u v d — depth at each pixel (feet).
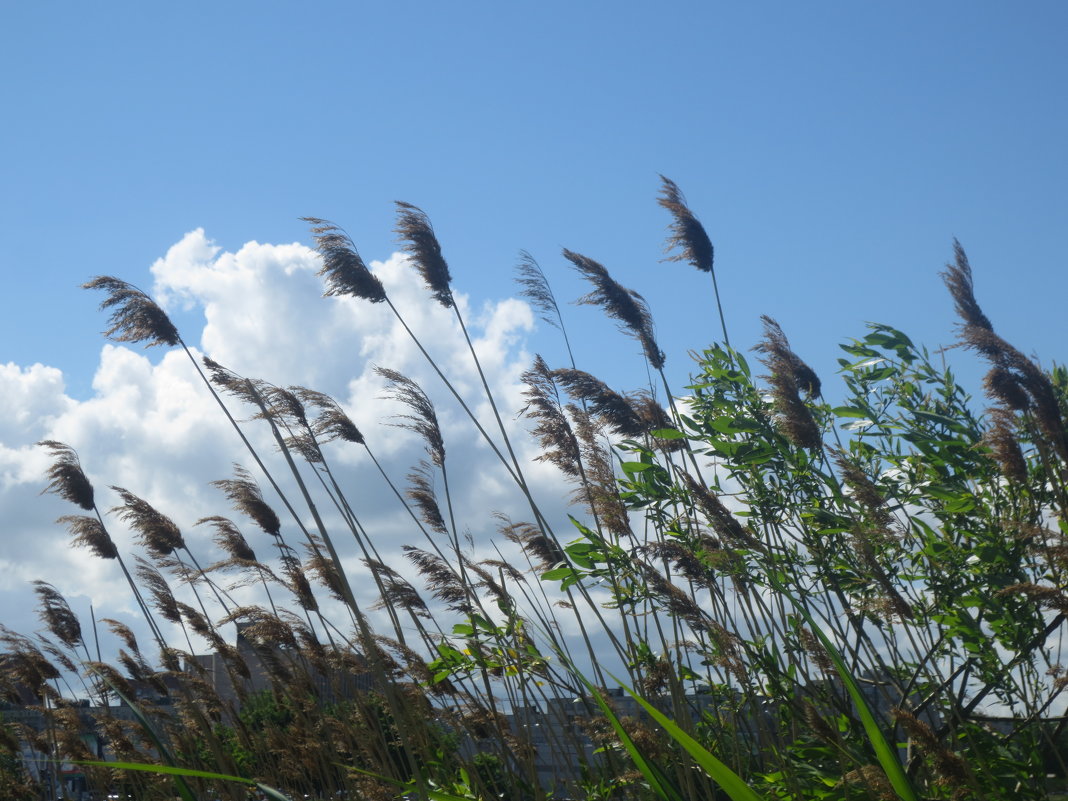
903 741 19.70
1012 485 18.51
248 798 28.19
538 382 25.08
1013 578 17.35
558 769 24.13
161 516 30.27
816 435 18.43
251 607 26.18
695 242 25.53
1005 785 16.40
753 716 19.54
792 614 19.44
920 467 19.48
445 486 25.07
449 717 24.26
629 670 20.93
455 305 25.03
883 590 17.10
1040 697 17.49
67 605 33.58
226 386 22.53
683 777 17.24
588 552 21.07
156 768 11.09
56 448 31.01
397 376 25.40
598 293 24.95
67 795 34.01
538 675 23.15
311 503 19.22
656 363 25.36
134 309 23.02
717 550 19.17
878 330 20.84
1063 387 19.61
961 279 21.63
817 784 17.57
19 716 37.14
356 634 25.45
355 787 22.11
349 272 23.97
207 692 30.91
